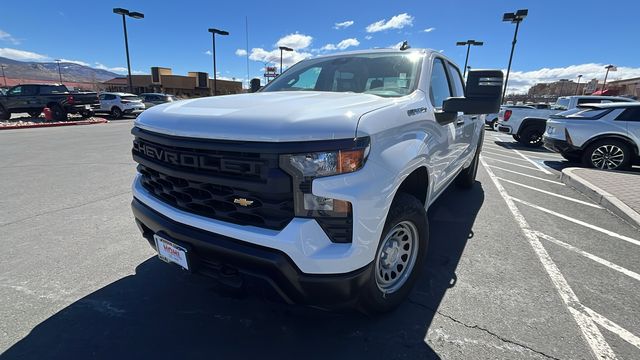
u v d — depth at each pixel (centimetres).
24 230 369
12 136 1202
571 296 258
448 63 366
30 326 220
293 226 164
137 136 223
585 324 226
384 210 183
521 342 210
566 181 618
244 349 202
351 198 166
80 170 659
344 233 170
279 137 158
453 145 320
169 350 201
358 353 200
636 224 395
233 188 173
